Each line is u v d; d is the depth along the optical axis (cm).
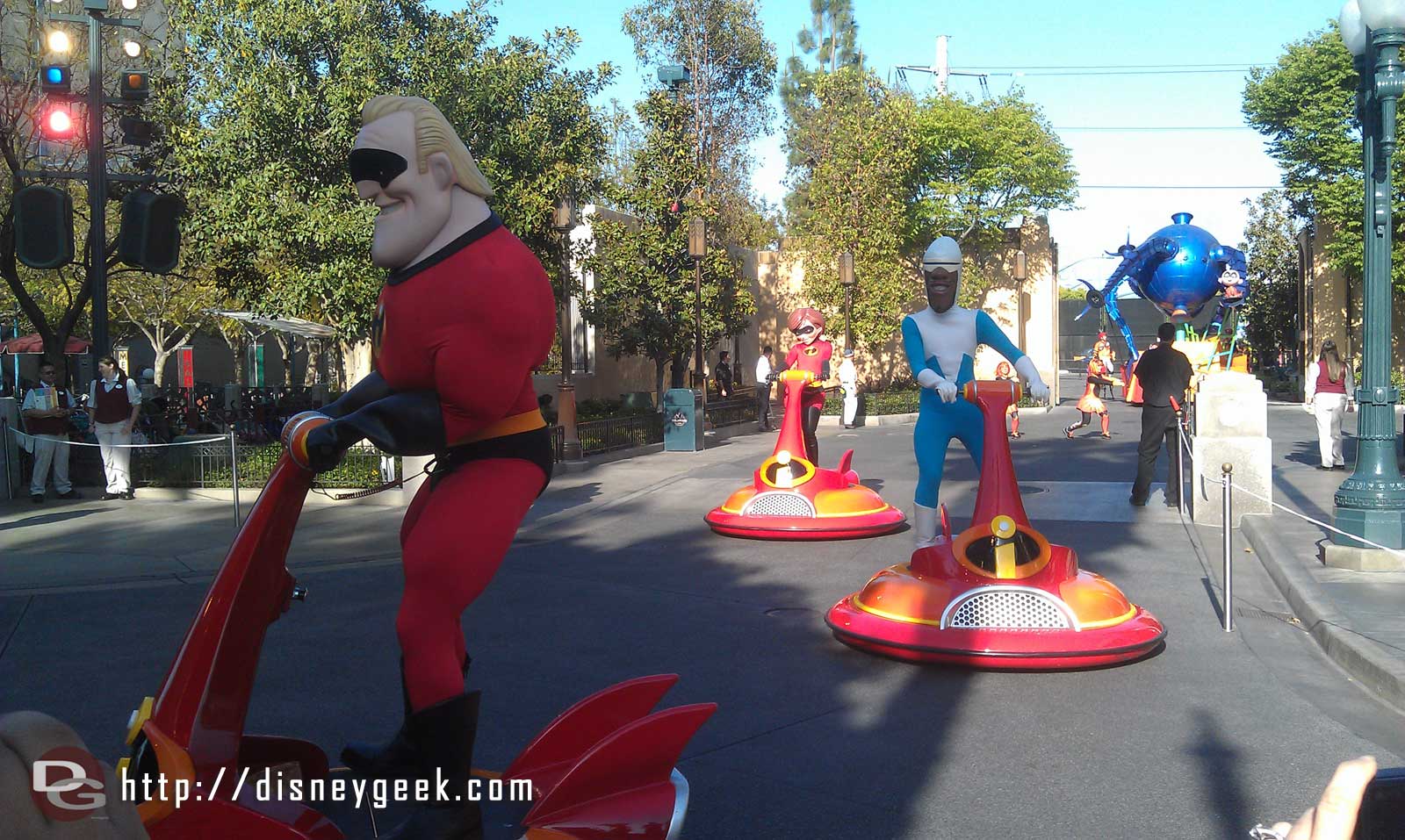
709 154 4094
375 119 340
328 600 838
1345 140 3541
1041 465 1717
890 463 1761
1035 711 569
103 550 1038
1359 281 3603
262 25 1496
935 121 3497
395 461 1323
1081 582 661
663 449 2031
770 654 685
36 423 1370
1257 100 3772
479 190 346
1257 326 4794
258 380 3975
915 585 675
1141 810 443
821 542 1094
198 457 1436
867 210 3044
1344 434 2144
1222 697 590
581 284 2366
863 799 457
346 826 325
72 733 182
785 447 1141
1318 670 642
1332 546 880
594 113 1803
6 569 955
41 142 1873
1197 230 2116
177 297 3222
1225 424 1150
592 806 328
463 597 333
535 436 357
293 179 1519
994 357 3591
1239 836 420
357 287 1476
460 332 330
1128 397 2158
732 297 2564
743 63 4172
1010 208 3531
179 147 1548
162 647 705
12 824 169
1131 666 649
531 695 599
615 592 872
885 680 626
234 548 318
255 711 570
